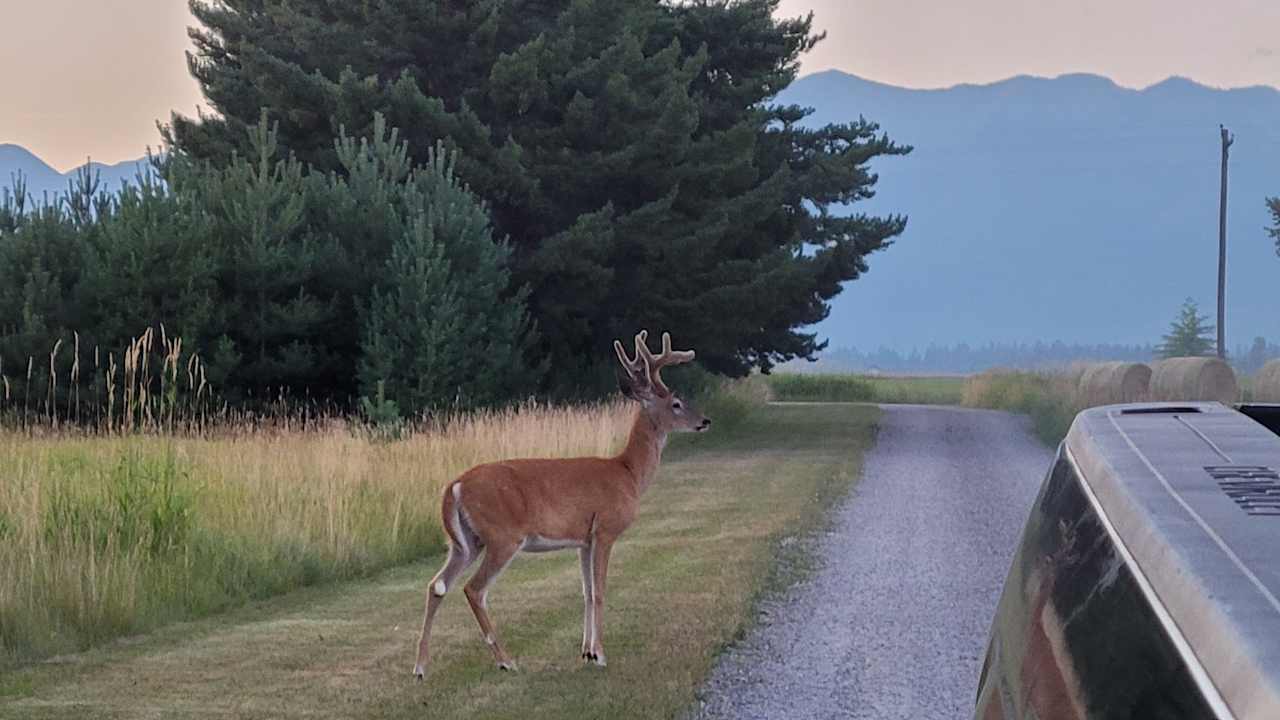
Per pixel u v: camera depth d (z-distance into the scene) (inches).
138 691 357.4
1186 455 113.8
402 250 1083.3
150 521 513.3
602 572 393.1
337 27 1334.9
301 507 595.8
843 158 1558.8
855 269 1628.9
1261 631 72.7
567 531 389.1
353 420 994.1
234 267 1068.5
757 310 1390.3
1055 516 121.3
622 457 401.7
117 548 483.5
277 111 1291.8
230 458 700.7
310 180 1159.0
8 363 1019.3
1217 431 123.7
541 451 853.2
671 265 1320.1
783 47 1572.3
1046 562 116.8
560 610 463.8
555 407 1180.5
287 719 327.3
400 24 1295.5
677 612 456.4
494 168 1261.1
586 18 1347.2
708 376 1679.4
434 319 1053.2
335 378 1123.9
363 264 1122.7
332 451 738.2
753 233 1465.3
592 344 1390.3
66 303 1046.4
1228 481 103.9
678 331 1366.9
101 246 1059.3
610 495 392.8
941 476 932.0
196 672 379.6
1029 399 1791.3
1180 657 79.1
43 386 1015.6
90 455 693.9
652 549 606.2
